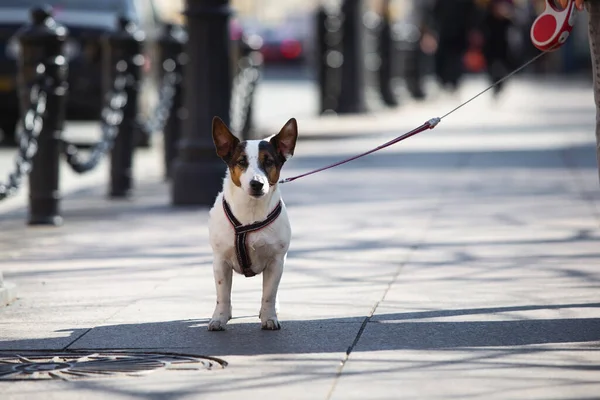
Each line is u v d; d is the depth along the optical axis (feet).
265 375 22.24
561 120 92.68
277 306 27.94
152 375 22.38
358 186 53.78
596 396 20.57
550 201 47.65
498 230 40.60
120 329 26.50
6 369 23.00
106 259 36.11
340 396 20.72
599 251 36.04
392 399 20.52
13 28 68.69
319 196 50.44
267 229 25.50
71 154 45.37
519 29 135.74
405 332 25.80
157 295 30.50
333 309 28.32
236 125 74.95
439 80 130.11
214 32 48.55
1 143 77.46
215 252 26.09
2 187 39.11
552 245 37.29
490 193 50.55
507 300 29.09
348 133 78.28
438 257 35.58
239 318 27.55
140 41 52.01
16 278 32.99
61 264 35.24
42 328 26.68
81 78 68.49
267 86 150.61
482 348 24.23
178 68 58.65
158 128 55.16
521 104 116.26
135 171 64.23
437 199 49.01
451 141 75.51
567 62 199.82
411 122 89.30
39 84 42.01
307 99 123.03
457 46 129.18
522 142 74.08
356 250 37.04
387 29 110.22
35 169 43.37
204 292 30.86
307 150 70.90
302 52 204.74
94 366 23.20
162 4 135.03
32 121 41.32
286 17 234.99
